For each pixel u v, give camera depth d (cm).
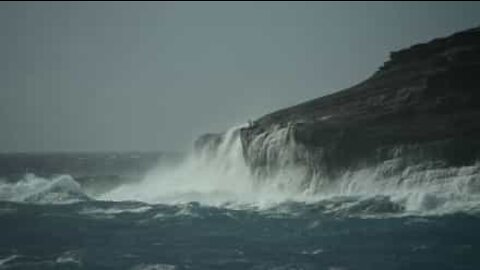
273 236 11244
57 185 18388
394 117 17550
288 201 15788
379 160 16325
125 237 11225
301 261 9300
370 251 9850
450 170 14888
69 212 14288
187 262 9281
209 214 13925
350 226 12038
